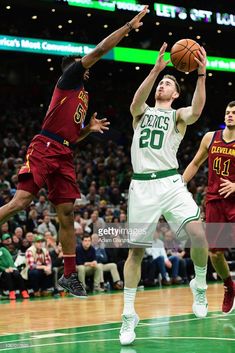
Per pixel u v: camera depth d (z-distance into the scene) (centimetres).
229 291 900
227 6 2736
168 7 2573
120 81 3416
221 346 707
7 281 1467
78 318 1047
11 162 2233
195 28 2736
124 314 735
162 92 752
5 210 647
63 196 670
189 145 3158
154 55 2767
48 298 1472
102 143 2962
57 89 666
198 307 783
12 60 3045
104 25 2805
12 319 1050
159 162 735
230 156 883
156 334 812
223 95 3566
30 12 2642
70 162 674
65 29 2817
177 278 1767
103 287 1617
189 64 720
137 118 756
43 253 1536
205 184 2609
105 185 2353
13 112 2977
